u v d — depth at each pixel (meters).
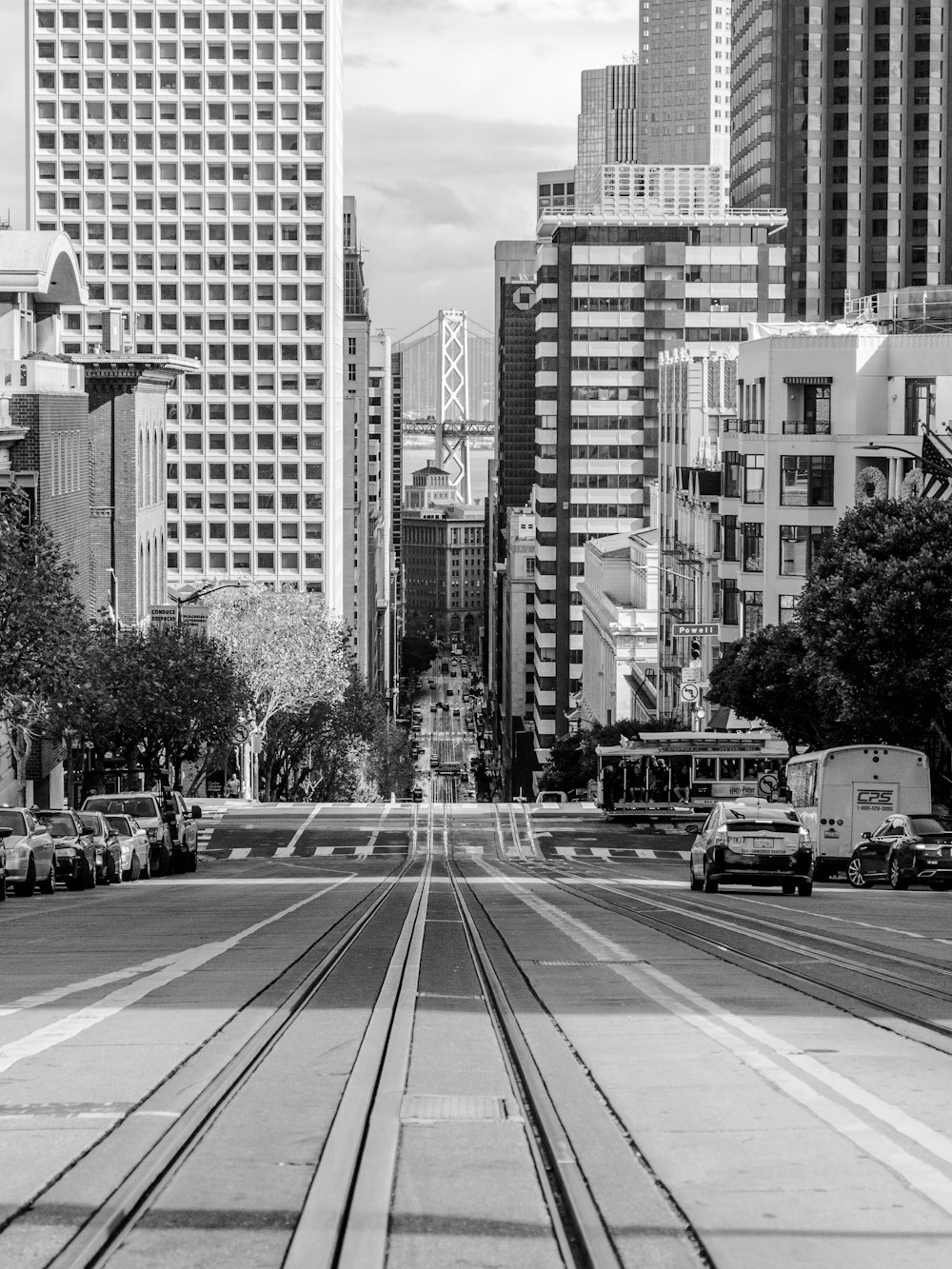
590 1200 9.84
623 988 20.86
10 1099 13.08
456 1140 11.45
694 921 33.81
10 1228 9.27
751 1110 12.55
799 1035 16.56
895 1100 12.88
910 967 23.58
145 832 67.25
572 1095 13.22
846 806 63.00
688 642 150.12
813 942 27.97
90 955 26.03
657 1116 12.33
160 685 90.44
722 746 108.44
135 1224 9.39
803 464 108.06
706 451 157.88
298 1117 12.32
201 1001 19.14
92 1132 11.72
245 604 144.25
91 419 141.75
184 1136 11.55
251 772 145.50
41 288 114.38
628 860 91.12
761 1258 8.78
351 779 167.75
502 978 22.19
